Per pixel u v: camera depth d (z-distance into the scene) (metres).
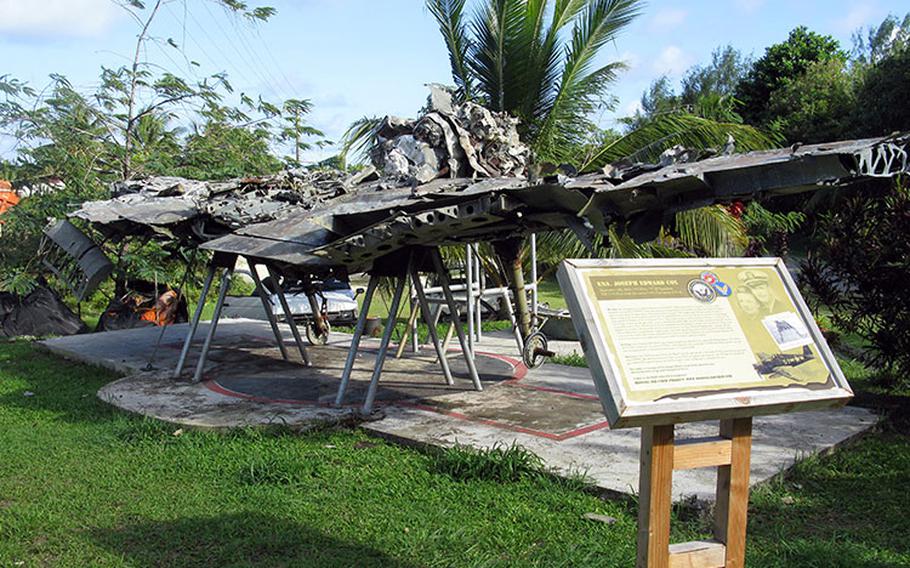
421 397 7.79
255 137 16.97
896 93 23.64
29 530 4.61
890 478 5.53
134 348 10.98
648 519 3.26
